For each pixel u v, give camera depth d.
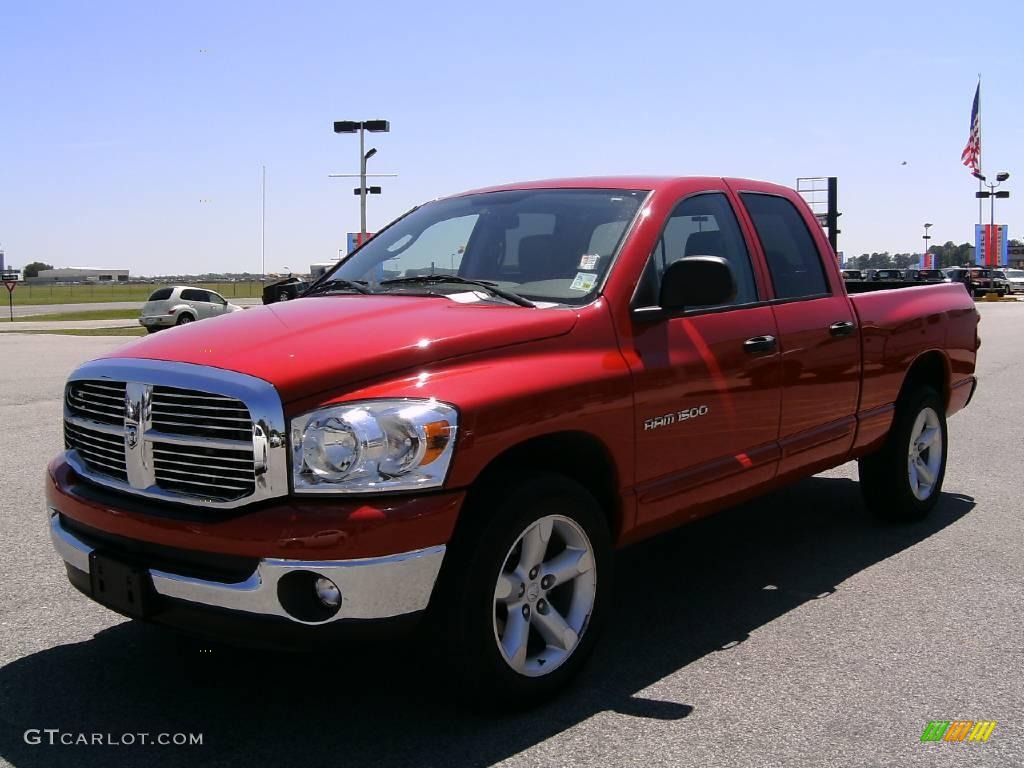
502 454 3.32
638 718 3.40
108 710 3.47
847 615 4.45
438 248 4.54
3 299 77.00
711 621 4.38
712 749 3.19
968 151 45.34
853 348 5.11
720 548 5.55
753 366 4.36
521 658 3.38
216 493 3.10
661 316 3.95
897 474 5.74
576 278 3.94
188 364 3.22
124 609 3.23
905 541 5.65
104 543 3.35
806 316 4.79
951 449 8.46
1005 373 14.46
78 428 3.57
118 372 3.35
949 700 3.56
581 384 3.50
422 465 3.03
